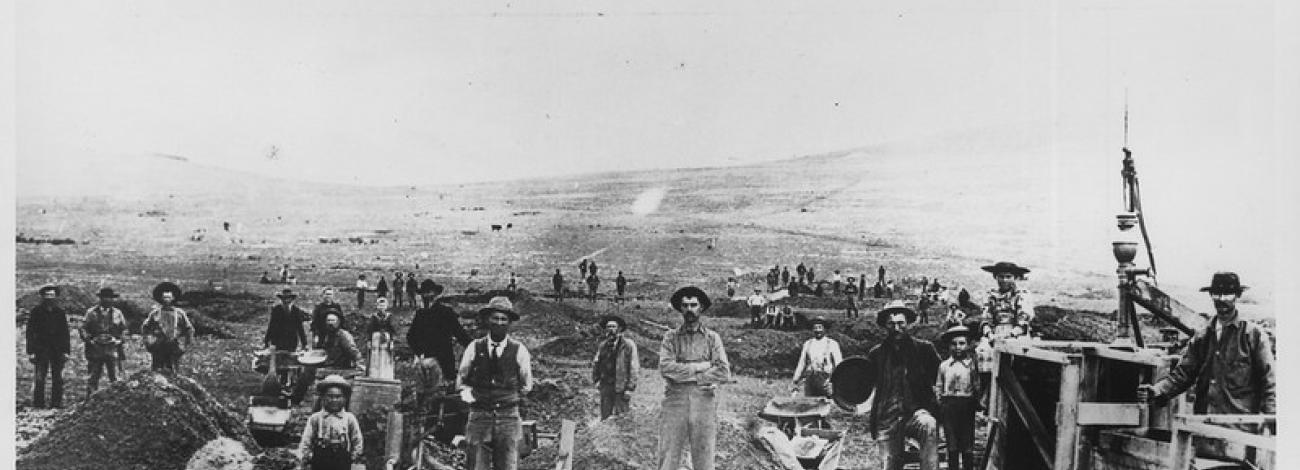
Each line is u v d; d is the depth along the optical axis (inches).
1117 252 443.2
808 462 439.5
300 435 447.5
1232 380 425.4
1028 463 408.8
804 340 444.8
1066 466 382.0
